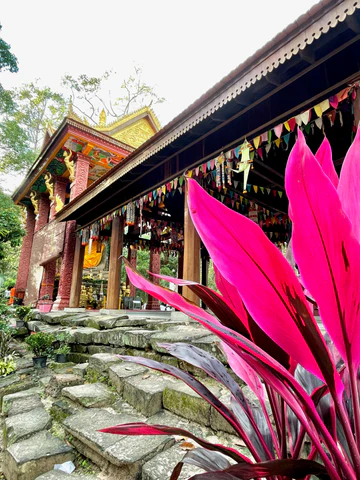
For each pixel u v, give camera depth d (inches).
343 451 25.5
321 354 17.6
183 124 143.1
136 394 90.0
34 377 148.3
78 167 373.1
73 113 359.3
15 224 235.5
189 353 33.4
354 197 21.9
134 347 131.5
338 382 18.4
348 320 17.0
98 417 83.1
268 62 102.6
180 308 21.3
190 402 78.8
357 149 22.7
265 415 31.1
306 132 133.5
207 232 19.5
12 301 498.9
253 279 18.5
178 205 295.6
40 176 462.6
